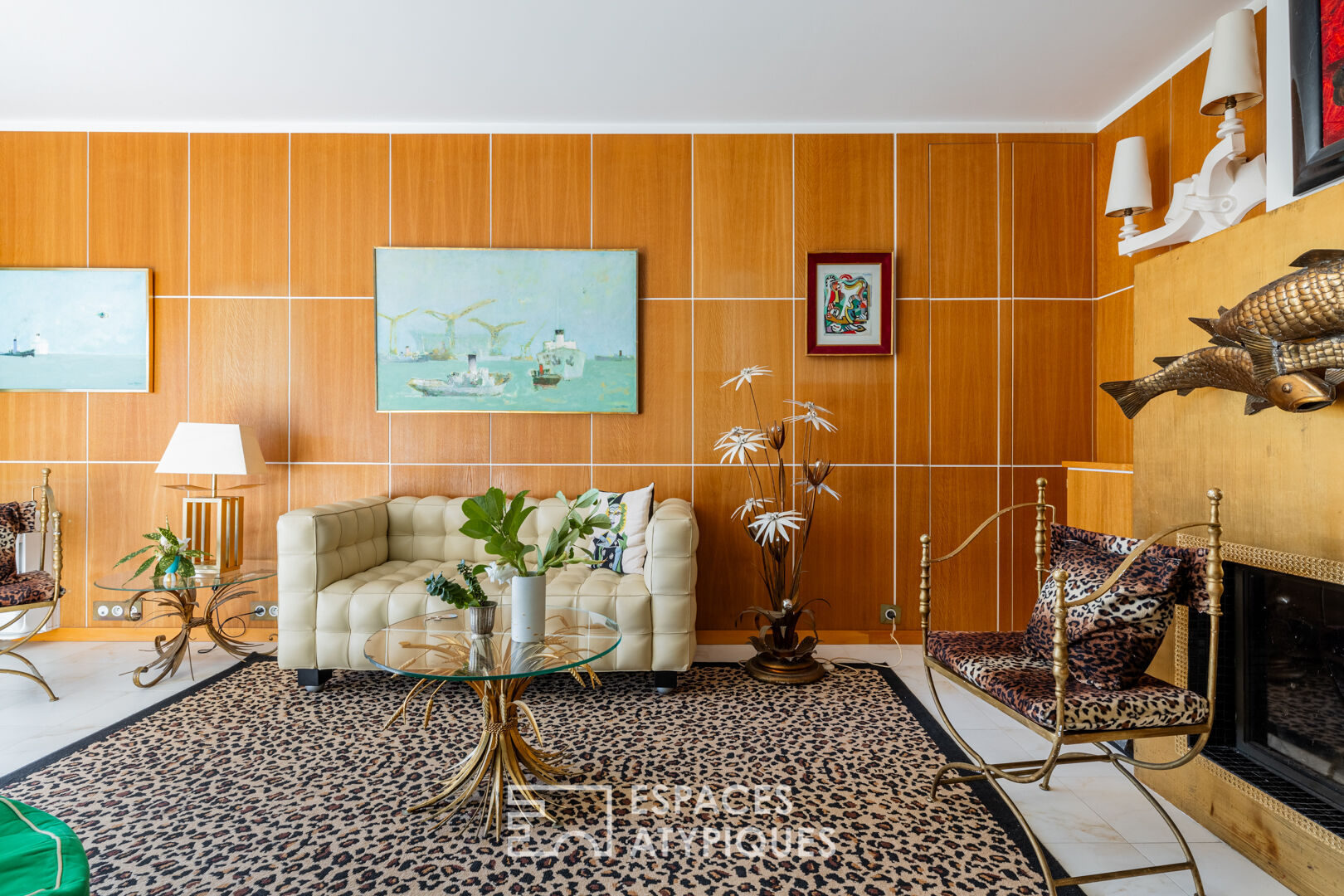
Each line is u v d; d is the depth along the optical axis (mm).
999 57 3045
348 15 2721
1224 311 1820
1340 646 1597
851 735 2514
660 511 3119
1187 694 1641
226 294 3660
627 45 2945
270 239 3650
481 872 1689
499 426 3666
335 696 2861
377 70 3129
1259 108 2623
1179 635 2076
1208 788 1920
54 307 3623
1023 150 3627
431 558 3496
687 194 3641
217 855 1750
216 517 3357
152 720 2609
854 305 3611
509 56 3021
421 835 1846
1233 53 2361
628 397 3627
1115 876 1577
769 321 3648
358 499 3438
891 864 1734
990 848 1813
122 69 3109
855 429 3645
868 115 3572
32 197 3637
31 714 2668
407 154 3643
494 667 1769
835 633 3633
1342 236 1623
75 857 1059
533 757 2107
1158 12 2711
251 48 2949
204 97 3375
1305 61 1789
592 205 3643
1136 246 2986
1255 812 1752
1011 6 2682
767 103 3445
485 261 3625
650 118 3592
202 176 3645
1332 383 1551
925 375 3643
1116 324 3467
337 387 3670
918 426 3645
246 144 3641
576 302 3623
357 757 2303
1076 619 1751
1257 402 1801
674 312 3652
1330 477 1635
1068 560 1975
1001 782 2184
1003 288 3631
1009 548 3637
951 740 2480
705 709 2756
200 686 2975
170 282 3652
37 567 3498
